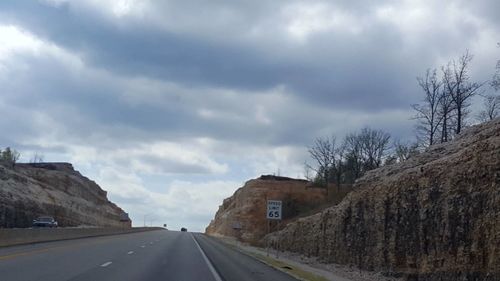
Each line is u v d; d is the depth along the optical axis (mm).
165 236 88625
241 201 121250
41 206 104250
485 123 33438
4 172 105438
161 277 22797
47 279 19484
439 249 23953
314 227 47000
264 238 71562
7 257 28234
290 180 116875
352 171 85125
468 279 21016
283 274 27828
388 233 30016
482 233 20891
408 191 28219
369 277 29219
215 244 66500
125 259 31859
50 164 150375
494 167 21297
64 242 48406
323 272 30875
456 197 23156
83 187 152875
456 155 26125
